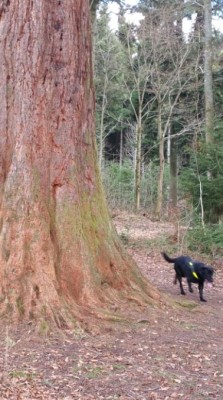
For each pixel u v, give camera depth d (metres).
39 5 8.60
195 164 18.05
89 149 9.14
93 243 8.69
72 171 8.72
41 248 8.07
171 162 31.59
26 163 8.40
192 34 28.59
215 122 21.00
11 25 8.64
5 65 8.66
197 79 29.38
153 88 29.23
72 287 8.20
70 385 5.61
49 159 8.60
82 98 9.00
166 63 30.47
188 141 31.16
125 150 47.28
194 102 30.66
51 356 6.45
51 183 8.59
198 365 6.57
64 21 8.77
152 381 5.90
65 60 8.76
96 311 7.93
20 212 8.20
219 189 17.33
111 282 8.68
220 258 17.05
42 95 8.59
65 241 8.36
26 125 8.49
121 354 6.75
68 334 7.21
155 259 16.50
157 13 28.09
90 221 8.80
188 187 18.09
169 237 18.97
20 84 8.56
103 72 35.94
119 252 9.08
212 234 17.08
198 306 9.47
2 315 7.40
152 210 31.78
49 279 7.88
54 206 8.53
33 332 7.11
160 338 7.52
